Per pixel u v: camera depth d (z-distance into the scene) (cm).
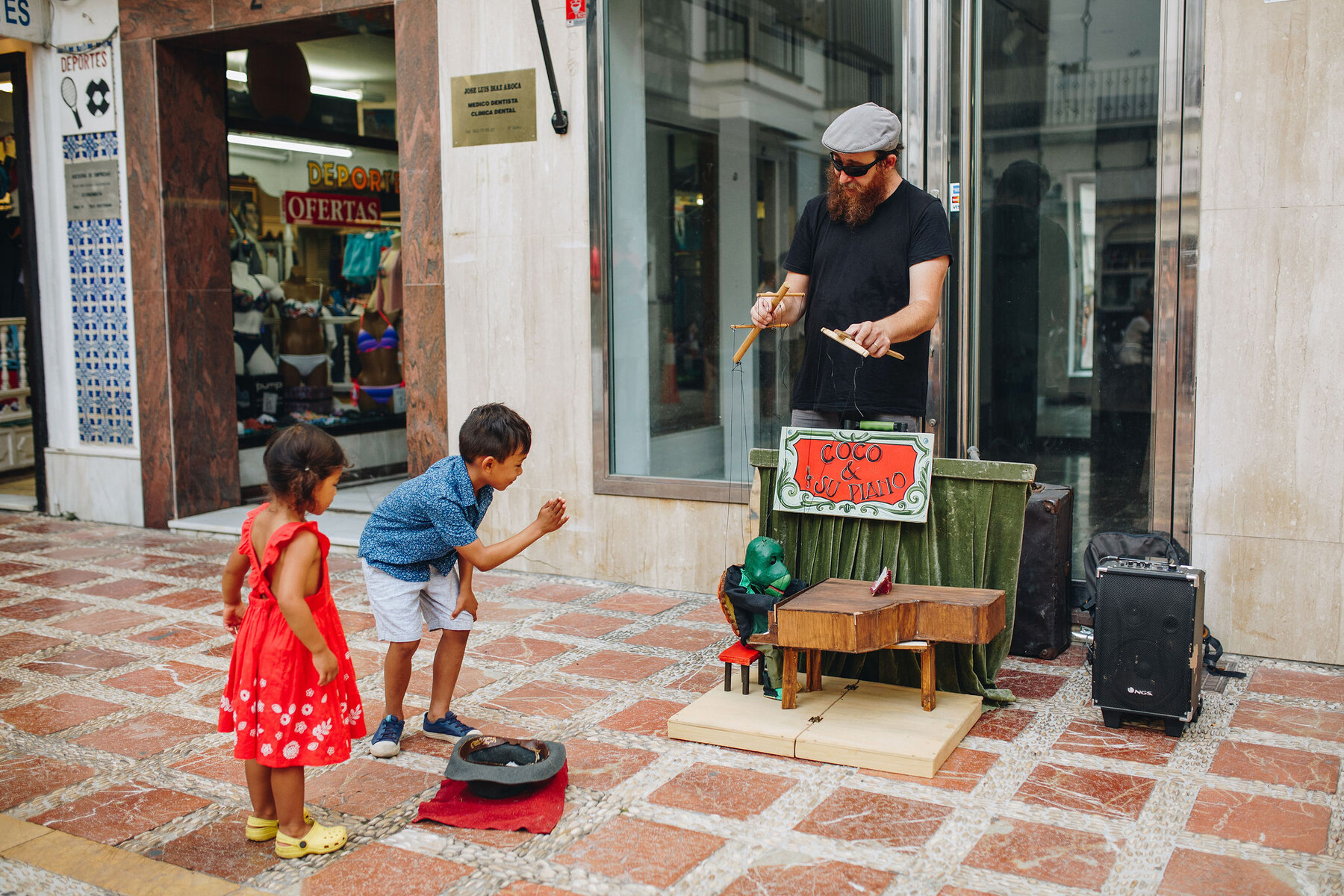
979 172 492
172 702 399
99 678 426
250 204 802
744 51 527
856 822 292
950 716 354
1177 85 429
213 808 310
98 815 306
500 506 602
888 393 389
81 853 283
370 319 887
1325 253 410
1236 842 279
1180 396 441
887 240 386
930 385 496
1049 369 489
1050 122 475
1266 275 420
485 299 593
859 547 386
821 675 392
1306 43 405
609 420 571
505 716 376
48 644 471
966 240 492
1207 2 419
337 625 284
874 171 379
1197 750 339
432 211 604
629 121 555
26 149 748
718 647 457
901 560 382
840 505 382
